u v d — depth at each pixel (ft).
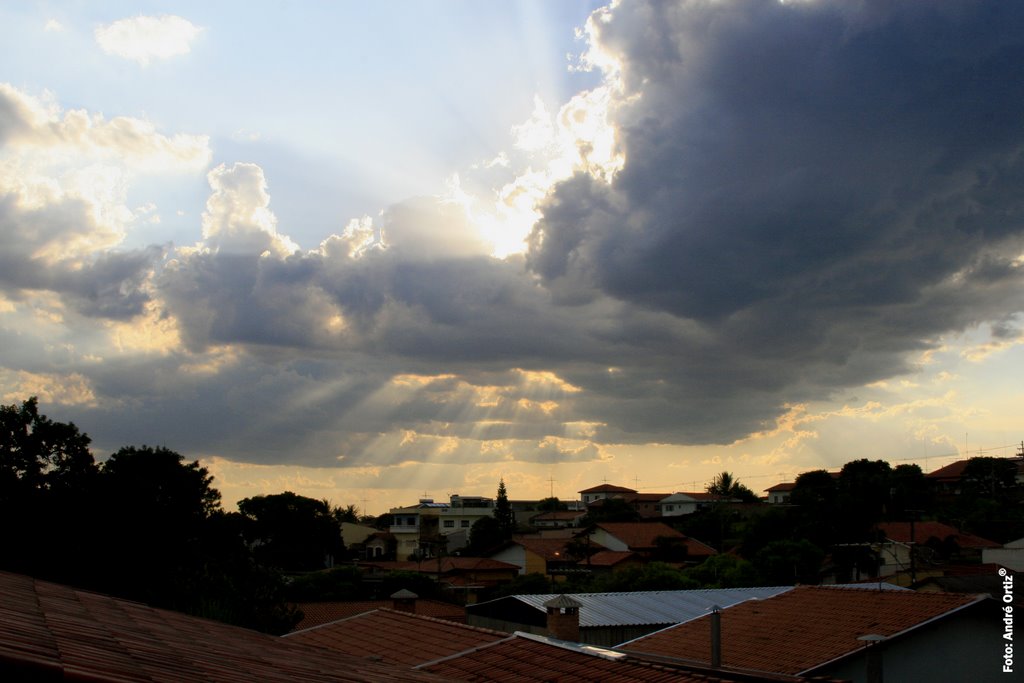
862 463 358.84
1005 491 338.54
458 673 49.11
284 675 22.58
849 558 209.26
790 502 328.90
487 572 260.83
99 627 23.43
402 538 381.19
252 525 286.66
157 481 164.66
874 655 55.06
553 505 501.15
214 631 31.99
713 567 198.39
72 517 147.43
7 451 146.92
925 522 242.17
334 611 166.09
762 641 67.15
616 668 44.96
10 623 19.30
